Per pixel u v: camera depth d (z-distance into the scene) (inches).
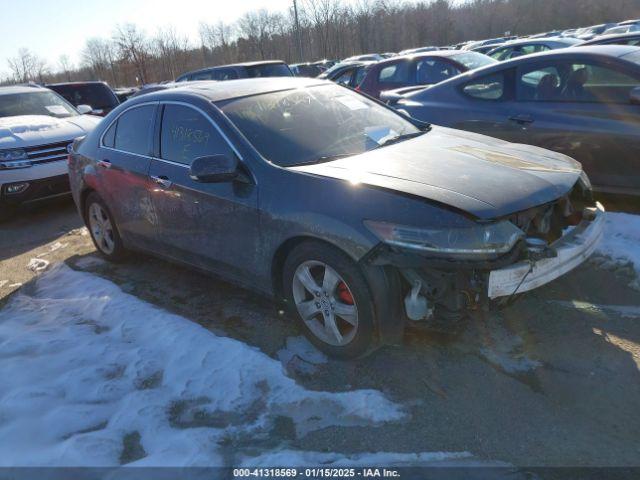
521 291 105.7
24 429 104.0
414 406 105.0
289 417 103.8
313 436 98.8
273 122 143.1
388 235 103.8
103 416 108.0
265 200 124.9
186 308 154.3
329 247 114.1
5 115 319.6
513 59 213.8
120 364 124.9
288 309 129.5
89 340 136.9
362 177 116.6
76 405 111.0
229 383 113.8
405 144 143.5
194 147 146.9
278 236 123.1
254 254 132.0
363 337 113.0
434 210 103.6
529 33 2262.6
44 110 333.1
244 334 136.7
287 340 132.3
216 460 93.4
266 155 131.8
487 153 135.9
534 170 124.8
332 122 150.3
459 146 141.6
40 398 112.9
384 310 108.9
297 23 1433.3
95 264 197.5
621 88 183.0
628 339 120.3
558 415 99.7
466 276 102.6
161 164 155.9
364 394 108.0
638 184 180.9
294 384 112.6
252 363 119.5
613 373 109.7
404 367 117.2
